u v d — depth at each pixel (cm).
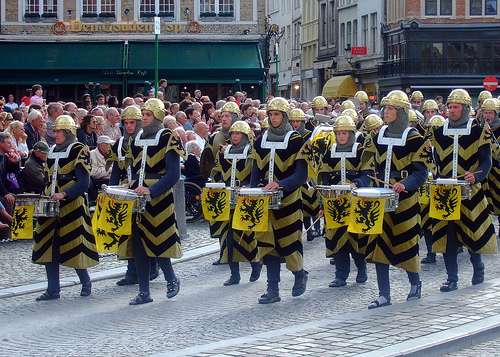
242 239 1898
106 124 2769
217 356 1277
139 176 1708
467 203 1770
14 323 1586
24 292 1836
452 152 1809
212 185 1909
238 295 1795
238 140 1925
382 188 1620
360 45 8381
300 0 9794
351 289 1825
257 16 5775
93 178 2583
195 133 2812
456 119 1816
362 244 1781
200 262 2175
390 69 7669
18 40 5684
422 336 1384
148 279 1734
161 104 1719
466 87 7369
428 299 1667
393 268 2016
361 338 1372
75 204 1773
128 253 1731
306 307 1664
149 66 5641
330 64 8975
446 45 7388
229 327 1516
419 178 1616
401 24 7400
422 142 1619
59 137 1773
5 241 2397
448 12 7388
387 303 1620
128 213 1659
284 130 1708
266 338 1378
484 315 1526
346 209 1792
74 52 5681
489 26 7350
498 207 2267
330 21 9019
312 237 2434
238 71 5647
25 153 2516
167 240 1708
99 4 5738
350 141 1947
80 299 1781
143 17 5756
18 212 1772
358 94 2986
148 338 1452
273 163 1692
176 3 5753
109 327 1538
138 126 1734
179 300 1755
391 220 1625
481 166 1788
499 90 7362
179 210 2452
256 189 1667
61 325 1564
